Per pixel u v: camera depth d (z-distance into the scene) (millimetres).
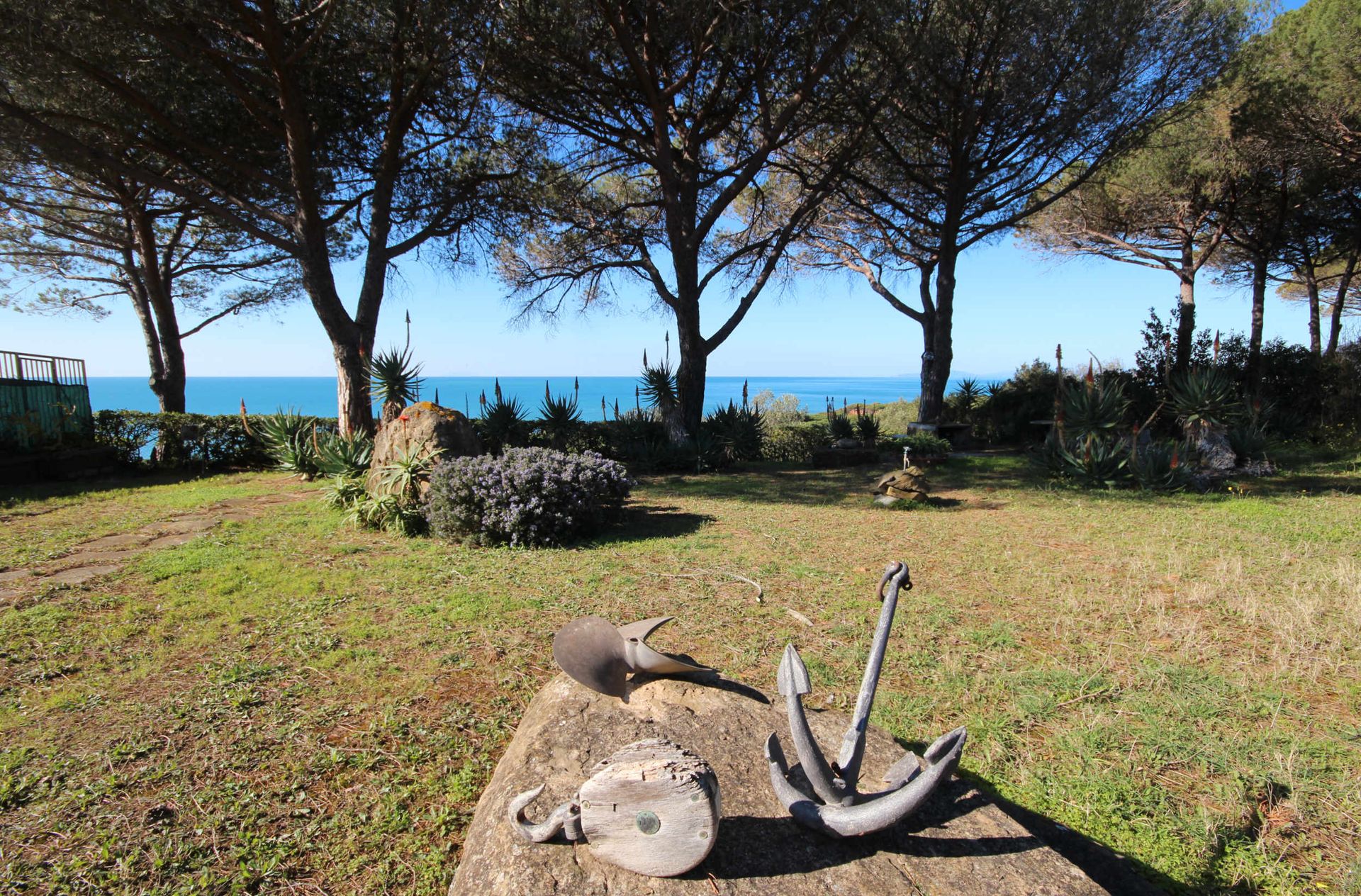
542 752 2305
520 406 15328
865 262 20984
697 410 15445
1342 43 14359
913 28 13617
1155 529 7914
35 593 5543
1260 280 19312
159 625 4809
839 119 14734
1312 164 15852
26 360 12633
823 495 10875
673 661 2562
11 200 13102
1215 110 16672
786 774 1992
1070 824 2705
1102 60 13664
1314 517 8195
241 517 8883
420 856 2516
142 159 13977
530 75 12883
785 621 4984
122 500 10383
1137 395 17219
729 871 1778
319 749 3211
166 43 9820
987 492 10898
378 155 14016
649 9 12375
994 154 16312
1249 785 2965
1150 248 21266
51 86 10094
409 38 11133
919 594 5613
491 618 4980
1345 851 2564
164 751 3172
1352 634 4512
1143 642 4562
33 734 3328
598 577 6062
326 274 12492
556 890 1705
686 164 15289
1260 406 14680
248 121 12688
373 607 5230
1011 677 3984
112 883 2344
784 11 12312
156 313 16938
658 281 16547
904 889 1739
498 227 15234
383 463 8969
